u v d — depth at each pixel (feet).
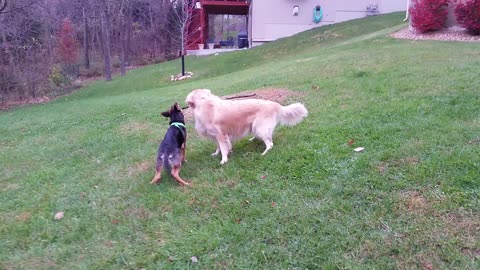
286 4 89.20
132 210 14.49
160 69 80.18
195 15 108.27
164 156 15.88
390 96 22.99
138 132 25.85
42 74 73.92
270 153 17.26
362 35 67.31
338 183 13.98
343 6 90.43
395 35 54.34
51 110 46.50
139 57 126.00
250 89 32.73
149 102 37.29
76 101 55.52
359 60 36.42
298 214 12.62
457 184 12.69
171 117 17.81
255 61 68.90
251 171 15.92
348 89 26.55
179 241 12.14
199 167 17.37
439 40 45.83
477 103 19.31
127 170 18.76
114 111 35.14
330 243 11.19
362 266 10.22
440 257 10.16
